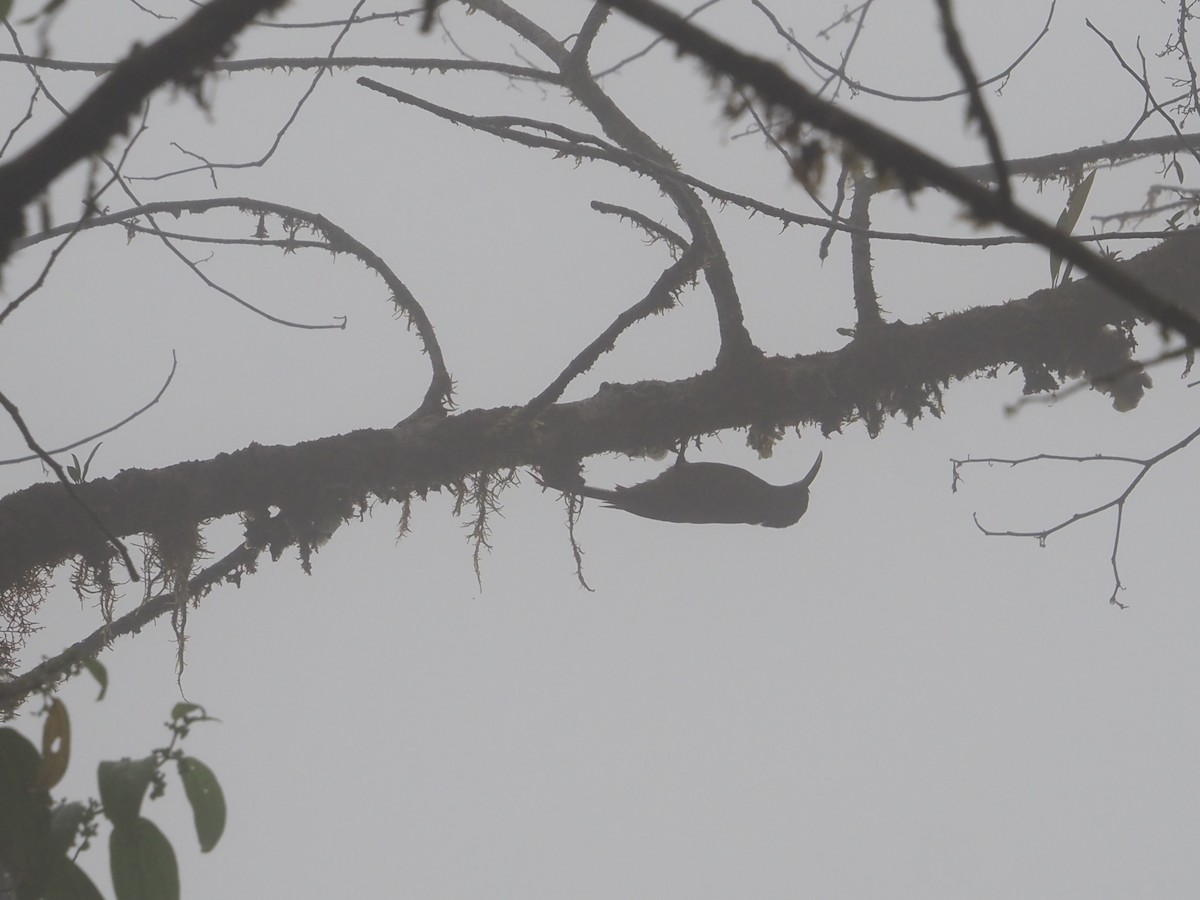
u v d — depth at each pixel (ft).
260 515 34.22
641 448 35.94
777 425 35.83
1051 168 41.22
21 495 32.40
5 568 31.81
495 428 34.65
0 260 10.54
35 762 15.60
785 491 40.55
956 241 18.24
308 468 33.94
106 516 32.53
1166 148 40.14
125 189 28.96
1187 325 8.39
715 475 38.83
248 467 33.76
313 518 34.27
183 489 33.27
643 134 37.29
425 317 38.73
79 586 33.14
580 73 37.45
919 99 31.22
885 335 35.60
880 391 35.55
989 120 8.39
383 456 34.35
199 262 33.14
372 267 39.32
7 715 22.03
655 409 35.53
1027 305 35.86
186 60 9.92
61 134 9.89
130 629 35.70
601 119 37.76
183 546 33.40
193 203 39.58
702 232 33.65
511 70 36.47
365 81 21.81
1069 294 35.63
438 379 37.42
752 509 39.81
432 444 34.63
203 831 15.17
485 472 35.09
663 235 33.86
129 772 14.93
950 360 35.55
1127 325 35.73
